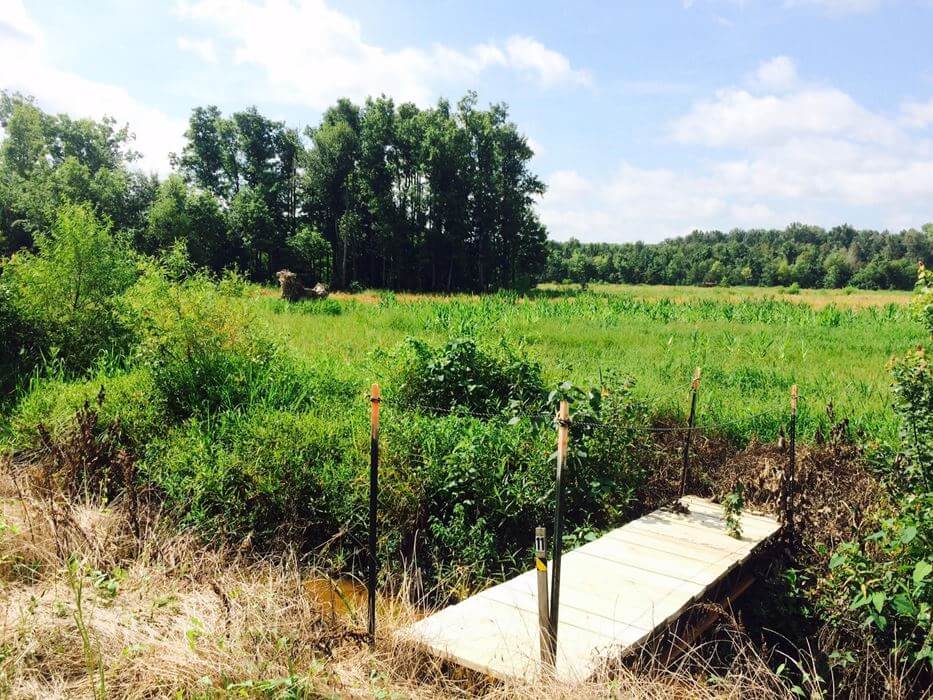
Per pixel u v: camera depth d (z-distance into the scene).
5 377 10.59
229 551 6.17
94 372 10.91
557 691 3.63
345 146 59.12
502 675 3.88
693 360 13.52
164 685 3.78
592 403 7.62
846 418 8.10
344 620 4.84
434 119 60.28
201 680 3.58
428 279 62.88
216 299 10.30
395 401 9.04
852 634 5.14
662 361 13.48
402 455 7.25
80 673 3.90
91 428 7.46
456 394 9.19
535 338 16.69
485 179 61.47
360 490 6.81
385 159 61.12
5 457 7.73
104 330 12.26
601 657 3.99
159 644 4.06
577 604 4.77
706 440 8.64
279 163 65.06
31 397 9.08
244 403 8.84
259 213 56.38
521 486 7.00
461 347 9.39
